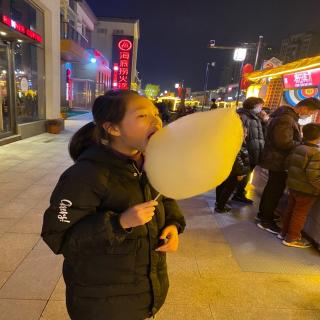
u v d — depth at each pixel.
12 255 2.74
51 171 5.67
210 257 2.98
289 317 2.22
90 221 0.96
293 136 3.54
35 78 10.23
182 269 2.73
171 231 1.21
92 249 1.02
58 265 2.62
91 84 27.33
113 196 1.01
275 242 3.37
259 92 6.79
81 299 1.09
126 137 0.99
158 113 1.04
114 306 1.09
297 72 4.85
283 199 4.17
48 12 10.45
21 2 8.78
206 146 0.81
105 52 38.16
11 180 4.99
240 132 0.89
